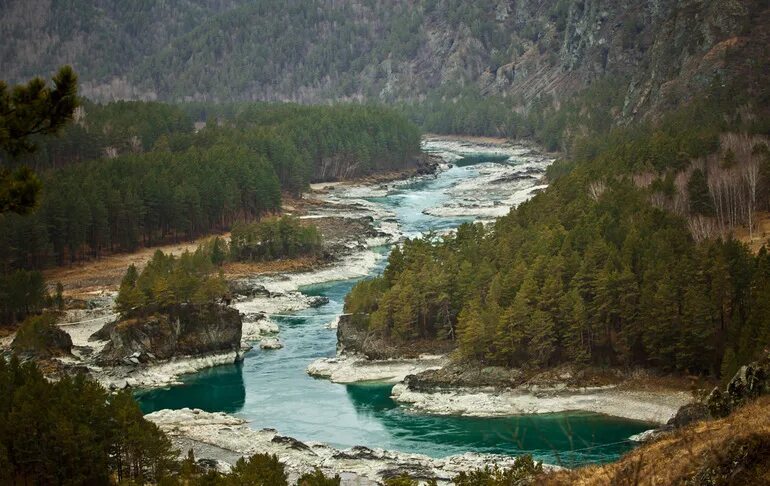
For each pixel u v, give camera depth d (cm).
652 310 13325
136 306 16038
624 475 5591
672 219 16300
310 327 17650
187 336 15650
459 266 15962
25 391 10106
